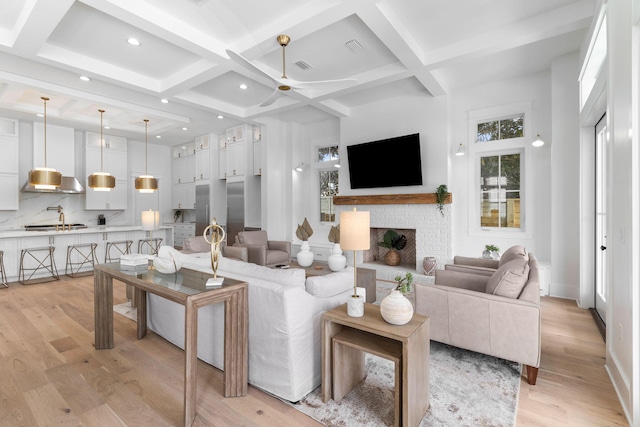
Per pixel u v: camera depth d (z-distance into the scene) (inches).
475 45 133.4
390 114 210.4
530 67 163.9
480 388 82.9
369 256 224.1
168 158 365.7
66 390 81.9
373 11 107.7
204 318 96.4
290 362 75.7
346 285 94.7
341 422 69.7
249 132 271.7
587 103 131.6
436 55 142.8
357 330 80.9
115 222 318.7
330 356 77.9
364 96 205.9
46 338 114.3
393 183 207.6
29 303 154.2
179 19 119.2
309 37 133.3
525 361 82.6
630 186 73.1
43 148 252.7
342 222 80.0
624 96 77.9
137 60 152.7
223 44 134.3
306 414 72.7
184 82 162.9
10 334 117.5
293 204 268.5
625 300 76.7
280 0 108.4
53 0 98.0
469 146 188.9
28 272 201.8
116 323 129.6
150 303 120.9
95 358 99.6
